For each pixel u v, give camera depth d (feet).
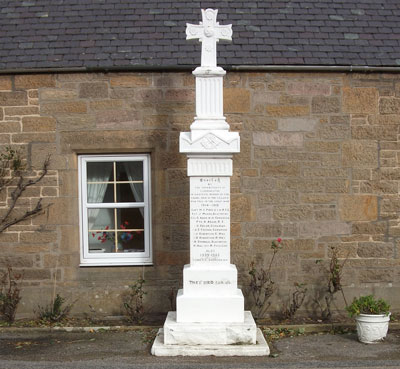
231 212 24.59
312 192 24.70
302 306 24.89
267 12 26.50
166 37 25.17
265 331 22.75
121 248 25.53
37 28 25.73
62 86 24.39
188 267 20.33
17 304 24.50
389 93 24.76
